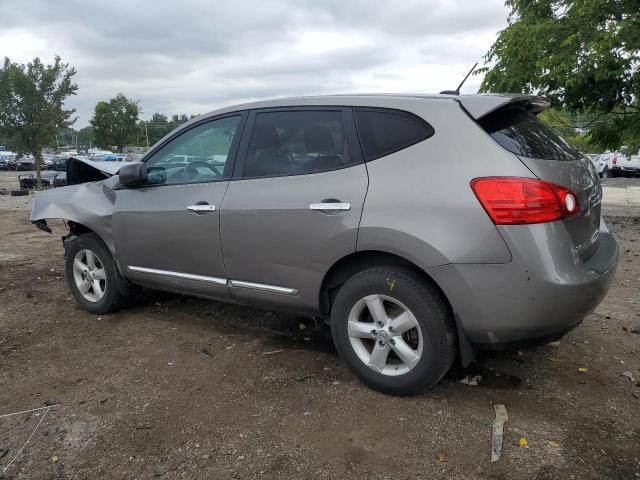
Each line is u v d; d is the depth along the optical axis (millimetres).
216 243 3777
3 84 24203
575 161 3160
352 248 3133
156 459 2695
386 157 3115
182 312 4910
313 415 3047
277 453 2709
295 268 3416
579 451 2641
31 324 4723
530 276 2689
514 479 2457
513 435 2789
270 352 3955
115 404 3246
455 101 3041
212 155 3945
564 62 9180
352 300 3240
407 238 2914
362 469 2564
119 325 4617
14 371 3754
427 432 2840
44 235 9773
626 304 4828
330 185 3248
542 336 2807
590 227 3146
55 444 2848
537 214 2693
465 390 3271
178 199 4008
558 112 10242
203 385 3455
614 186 20422
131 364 3811
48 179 26969
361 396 3238
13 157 49688
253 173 3666
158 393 3365
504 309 2756
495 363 3617
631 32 8719
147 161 4363
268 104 3738
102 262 4699
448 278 2834
